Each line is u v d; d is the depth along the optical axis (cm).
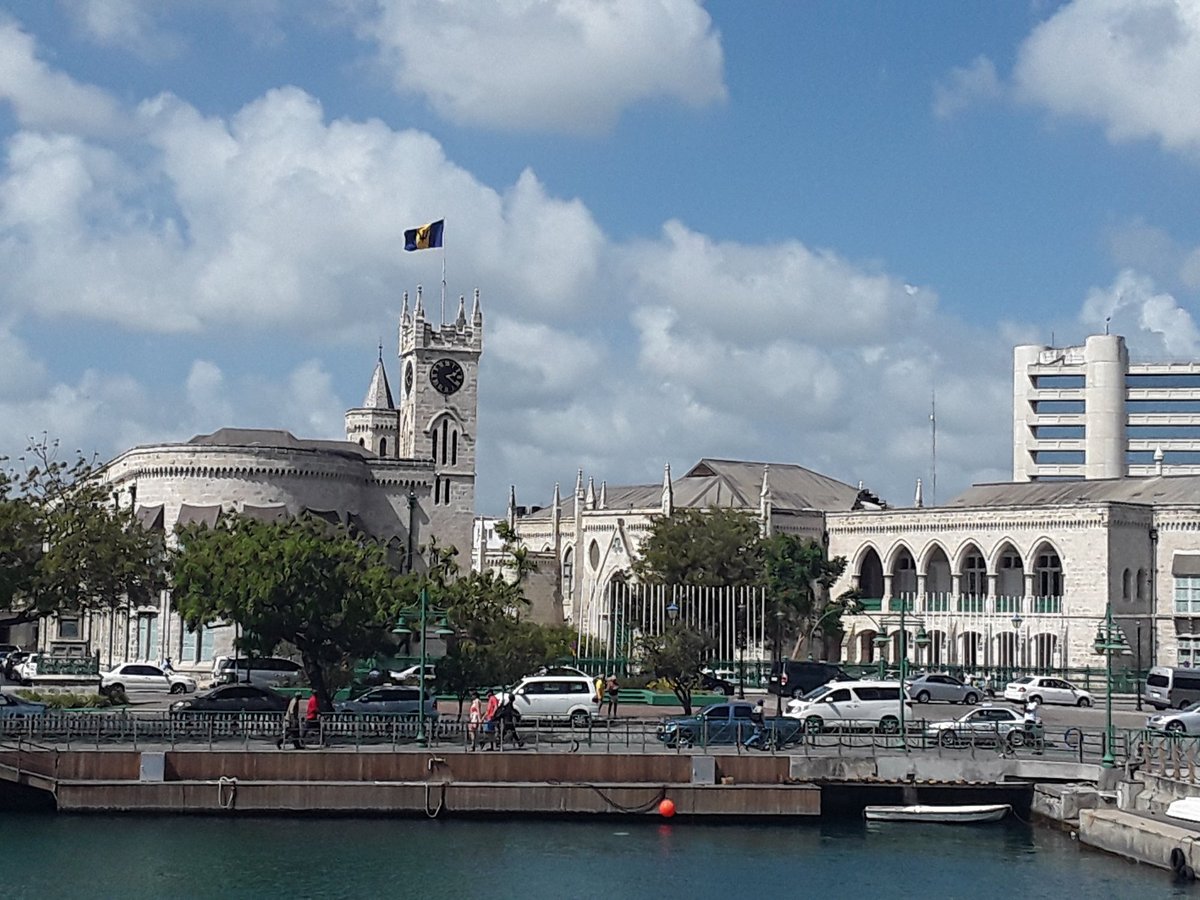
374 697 8825
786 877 6631
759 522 14838
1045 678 11762
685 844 7150
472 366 18625
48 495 10019
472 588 9594
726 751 7900
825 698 9281
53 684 10975
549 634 10944
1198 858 6431
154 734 7825
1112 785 7600
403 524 16112
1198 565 14300
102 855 6675
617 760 7612
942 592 15812
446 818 7438
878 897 6309
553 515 19125
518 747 7794
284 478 14375
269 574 8662
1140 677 12288
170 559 10550
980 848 7181
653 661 10294
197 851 6775
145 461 14225
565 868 6700
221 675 11056
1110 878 6588
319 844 6944
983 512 15088
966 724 8456
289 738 7675
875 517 16088
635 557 16388
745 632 11738
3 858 6600
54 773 7331
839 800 7888
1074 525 14300
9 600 9125
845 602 14200
